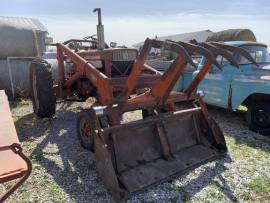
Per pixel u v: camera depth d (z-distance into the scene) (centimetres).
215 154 398
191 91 414
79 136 433
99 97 455
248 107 562
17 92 783
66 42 608
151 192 316
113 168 305
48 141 466
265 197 314
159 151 369
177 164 360
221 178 349
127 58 491
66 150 429
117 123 346
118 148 339
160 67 729
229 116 636
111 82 414
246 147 450
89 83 543
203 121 422
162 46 304
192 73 635
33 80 572
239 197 313
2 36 758
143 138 362
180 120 401
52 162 389
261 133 513
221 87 568
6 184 329
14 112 644
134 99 356
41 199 306
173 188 325
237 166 380
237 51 353
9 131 206
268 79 492
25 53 793
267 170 372
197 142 411
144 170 338
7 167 180
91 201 302
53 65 806
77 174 357
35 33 817
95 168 371
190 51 315
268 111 502
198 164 372
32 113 633
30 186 330
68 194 315
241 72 538
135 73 324
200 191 322
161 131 371
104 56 477
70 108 677
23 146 445
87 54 518
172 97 396
